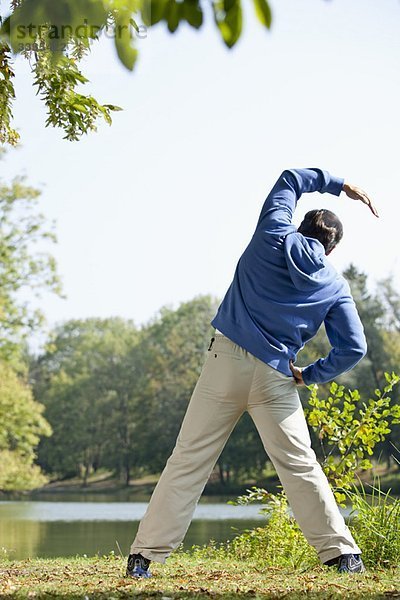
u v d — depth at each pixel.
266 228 4.83
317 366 4.77
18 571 5.44
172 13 1.92
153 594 3.92
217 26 1.87
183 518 4.70
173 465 4.72
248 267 4.77
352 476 7.27
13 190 38.09
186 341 74.06
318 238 5.02
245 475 67.12
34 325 38.81
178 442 4.78
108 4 2.20
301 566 5.84
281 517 7.38
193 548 7.87
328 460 7.41
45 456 83.38
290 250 4.72
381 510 6.22
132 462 80.75
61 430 83.38
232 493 65.31
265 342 4.63
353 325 4.84
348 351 4.80
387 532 6.05
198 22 1.93
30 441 41.56
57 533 19.50
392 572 5.02
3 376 40.72
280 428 4.68
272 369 4.64
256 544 7.33
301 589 4.18
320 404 7.54
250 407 4.73
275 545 7.06
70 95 6.14
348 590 4.08
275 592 4.04
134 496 67.56
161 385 73.69
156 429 73.19
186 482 4.70
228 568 5.62
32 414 41.28
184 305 75.94
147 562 4.73
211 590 4.12
